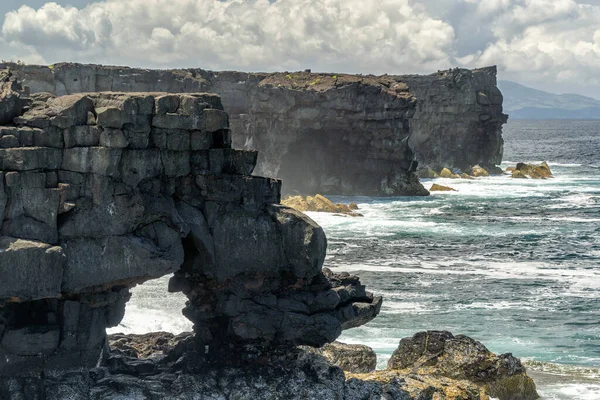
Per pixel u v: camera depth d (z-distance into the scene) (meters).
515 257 71.81
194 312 31.00
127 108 27.53
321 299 30.36
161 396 28.36
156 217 28.58
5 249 25.69
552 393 37.62
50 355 27.97
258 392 29.23
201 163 29.66
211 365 30.33
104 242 27.48
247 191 29.94
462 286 59.78
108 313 29.22
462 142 162.12
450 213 99.44
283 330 30.16
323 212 94.75
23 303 28.12
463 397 32.81
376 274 63.06
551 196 118.56
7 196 26.30
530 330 49.09
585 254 73.69
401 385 32.28
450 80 156.62
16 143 26.83
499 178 150.25
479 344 37.88
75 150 27.31
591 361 43.56
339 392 29.95
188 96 28.98
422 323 49.44
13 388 27.50
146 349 34.94
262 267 30.06
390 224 88.88
